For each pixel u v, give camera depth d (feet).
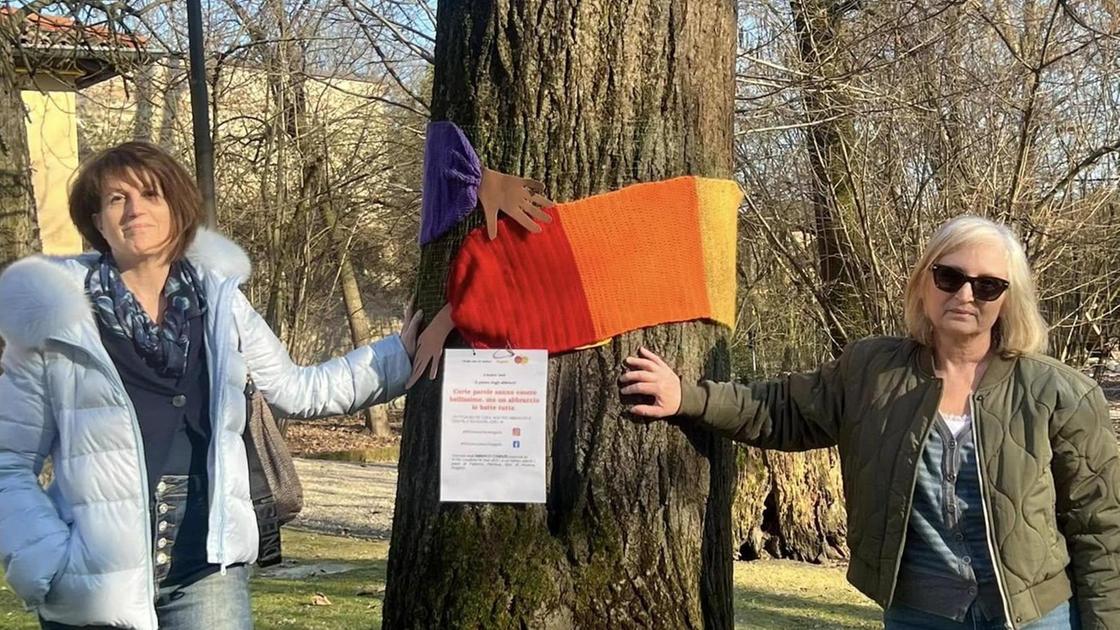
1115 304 31.60
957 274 8.06
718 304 8.48
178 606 7.48
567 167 8.08
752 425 8.53
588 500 8.06
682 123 8.29
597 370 8.12
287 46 38.73
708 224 8.34
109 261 7.63
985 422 8.03
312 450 58.95
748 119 29.17
